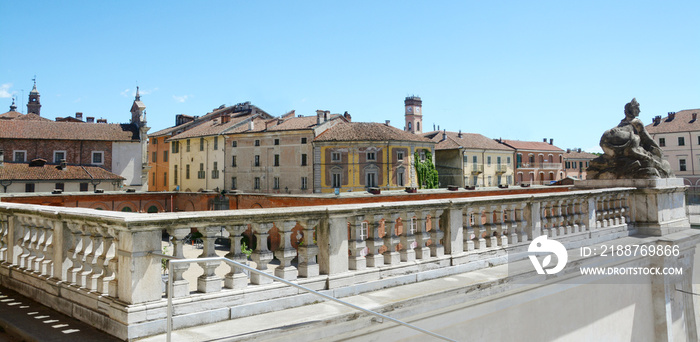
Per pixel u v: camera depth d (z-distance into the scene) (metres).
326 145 54.06
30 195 25.38
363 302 5.25
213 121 69.75
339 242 5.58
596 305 8.56
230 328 4.26
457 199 7.07
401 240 6.48
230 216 4.66
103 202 30.17
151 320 4.09
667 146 66.81
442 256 6.81
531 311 7.14
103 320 4.29
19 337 4.36
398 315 5.27
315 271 5.36
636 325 9.70
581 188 12.70
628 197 11.62
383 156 54.44
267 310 4.80
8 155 46.72
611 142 12.12
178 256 4.39
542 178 83.56
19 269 5.97
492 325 6.49
